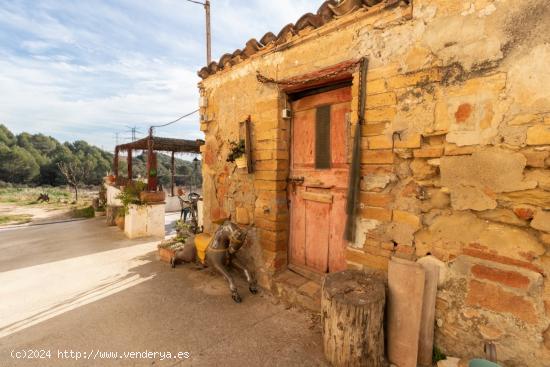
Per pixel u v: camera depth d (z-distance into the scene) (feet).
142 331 8.41
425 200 7.05
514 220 5.84
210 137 14.38
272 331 8.34
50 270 13.85
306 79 9.52
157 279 12.41
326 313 6.95
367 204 8.09
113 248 18.12
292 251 11.39
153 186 22.63
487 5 6.03
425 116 6.92
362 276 7.66
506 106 5.84
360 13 8.03
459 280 6.55
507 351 5.97
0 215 42.04
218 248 11.16
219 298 10.51
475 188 6.24
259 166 11.62
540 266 5.59
